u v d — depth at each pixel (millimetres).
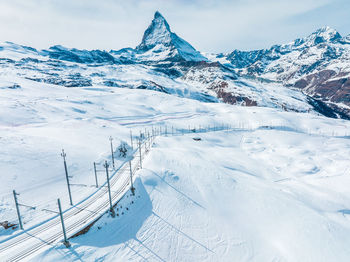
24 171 45500
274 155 117562
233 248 38094
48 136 70438
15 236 31234
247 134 163625
